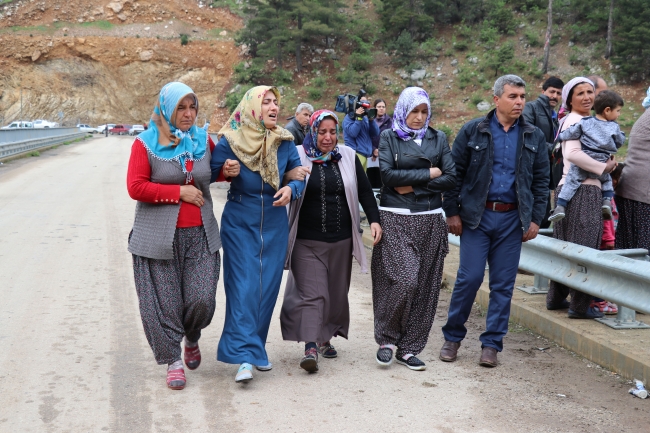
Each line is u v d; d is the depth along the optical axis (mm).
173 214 4070
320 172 4578
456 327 4766
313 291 4527
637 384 4113
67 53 62531
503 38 53812
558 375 4395
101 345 4887
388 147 4598
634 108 43656
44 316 5574
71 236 9383
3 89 61469
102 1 65750
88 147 37219
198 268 4176
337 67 54844
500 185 4629
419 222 4590
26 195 14094
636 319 5371
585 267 4973
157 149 4086
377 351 4723
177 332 4129
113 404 3805
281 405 3828
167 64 62312
